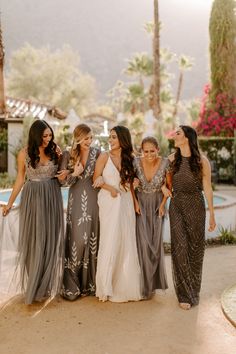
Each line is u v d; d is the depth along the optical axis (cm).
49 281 445
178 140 444
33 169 449
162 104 3425
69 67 4731
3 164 1830
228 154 1786
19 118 1769
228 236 741
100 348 349
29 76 4559
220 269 572
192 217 445
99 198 454
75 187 461
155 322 399
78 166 446
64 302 448
